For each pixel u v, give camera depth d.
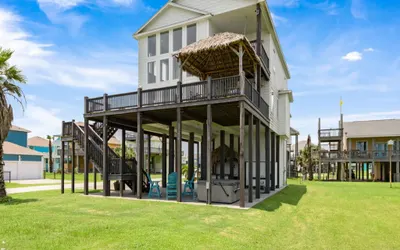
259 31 13.87
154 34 17.09
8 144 29.91
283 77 22.52
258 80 13.20
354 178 31.38
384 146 30.16
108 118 12.60
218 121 14.22
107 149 12.51
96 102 12.70
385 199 12.70
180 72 11.23
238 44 10.20
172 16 16.55
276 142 18.61
